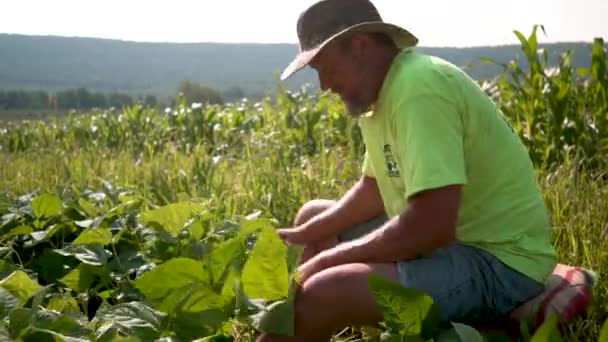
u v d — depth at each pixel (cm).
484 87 678
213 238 323
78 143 992
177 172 517
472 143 237
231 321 245
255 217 321
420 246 227
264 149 629
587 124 562
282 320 221
